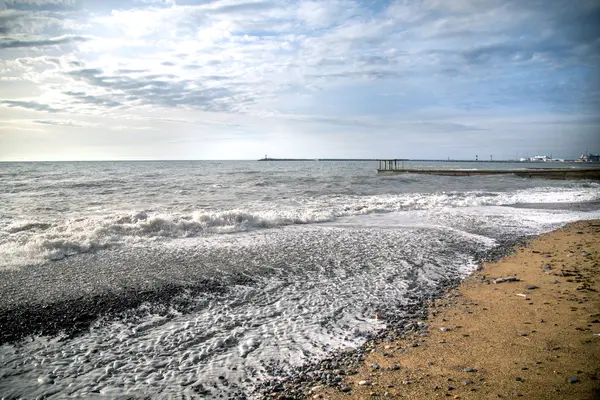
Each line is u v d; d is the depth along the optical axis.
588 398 3.81
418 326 5.97
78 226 13.65
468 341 5.34
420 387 4.22
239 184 35.12
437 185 36.28
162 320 6.21
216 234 13.40
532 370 4.45
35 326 5.89
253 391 4.28
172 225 13.84
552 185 37.22
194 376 4.61
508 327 5.75
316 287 7.83
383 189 31.70
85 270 8.82
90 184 34.06
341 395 4.12
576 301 6.70
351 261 9.79
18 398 4.16
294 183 36.66
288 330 5.87
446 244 11.79
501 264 9.61
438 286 7.96
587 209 19.58
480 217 17.16
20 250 10.41
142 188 30.88
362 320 6.25
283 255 10.36
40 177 44.22
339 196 25.81
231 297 7.25
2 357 5.00
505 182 40.66
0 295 7.06
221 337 5.63
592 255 10.05
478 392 4.05
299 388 4.32
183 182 37.22
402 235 13.15
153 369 4.77
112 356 5.08
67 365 4.85
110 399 4.15
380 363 4.84
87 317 6.27
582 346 4.96
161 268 9.04
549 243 11.77
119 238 12.27
